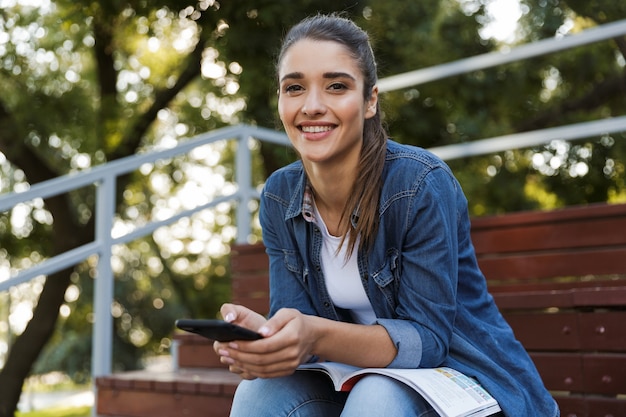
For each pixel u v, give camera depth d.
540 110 9.07
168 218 3.17
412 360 1.39
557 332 1.97
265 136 3.71
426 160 1.48
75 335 13.02
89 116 9.09
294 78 1.48
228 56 6.54
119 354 12.27
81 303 11.69
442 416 1.27
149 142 10.92
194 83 10.25
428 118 8.12
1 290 2.60
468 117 8.27
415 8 7.63
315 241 1.57
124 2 7.29
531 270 2.59
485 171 8.73
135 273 12.86
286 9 6.26
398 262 1.48
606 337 1.90
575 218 2.53
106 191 2.94
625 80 8.37
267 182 1.67
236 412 1.45
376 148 1.50
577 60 8.64
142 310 12.62
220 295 11.70
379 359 1.38
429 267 1.42
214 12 6.53
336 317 1.60
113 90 9.20
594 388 1.89
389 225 1.48
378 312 1.53
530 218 2.62
